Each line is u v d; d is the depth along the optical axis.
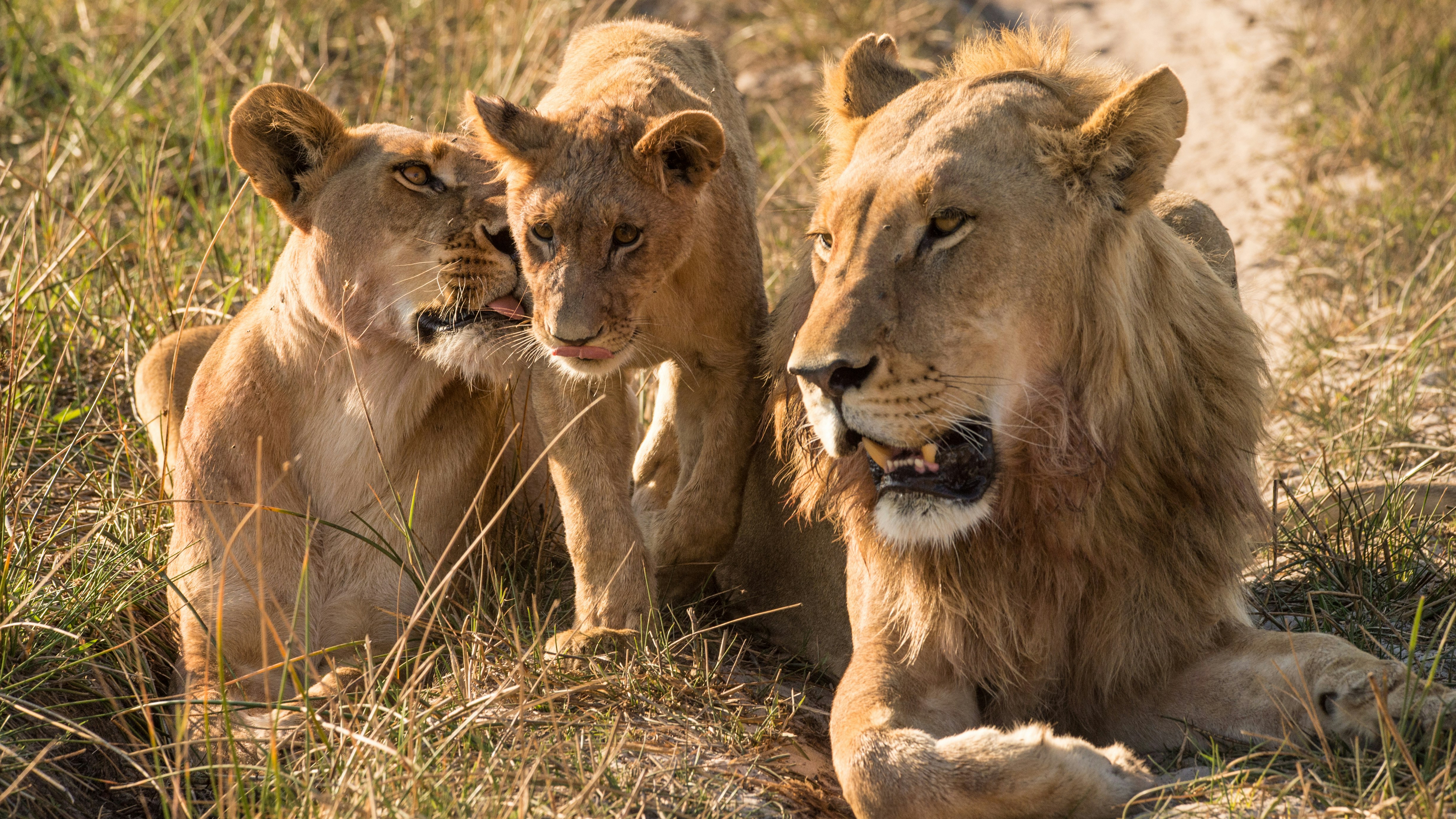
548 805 5.05
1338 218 14.30
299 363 7.13
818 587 7.19
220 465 7.06
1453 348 10.93
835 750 5.49
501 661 6.48
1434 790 4.73
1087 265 5.38
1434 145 15.74
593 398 6.85
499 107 6.91
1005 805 4.92
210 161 13.22
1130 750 5.65
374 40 16.59
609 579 6.81
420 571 7.25
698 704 6.21
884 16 21.25
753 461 7.57
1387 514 7.77
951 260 5.16
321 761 5.42
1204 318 5.89
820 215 5.70
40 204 11.38
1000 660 5.85
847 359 5.02
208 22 16.11
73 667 6.29
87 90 14.16
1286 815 4.81
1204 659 5.89
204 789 5.84
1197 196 16.22
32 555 6.84
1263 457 9.66
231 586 6.88
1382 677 5.25
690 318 7.02
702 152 6.69
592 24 15.71
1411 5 19.77
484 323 6.95
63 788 5.33
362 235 6.93
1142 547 5.71
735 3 21.92
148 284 10.47
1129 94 5.20
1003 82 5.57
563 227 6.54
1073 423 5.43
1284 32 20.80
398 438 7.26
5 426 7.52
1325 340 11.47
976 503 5.34
